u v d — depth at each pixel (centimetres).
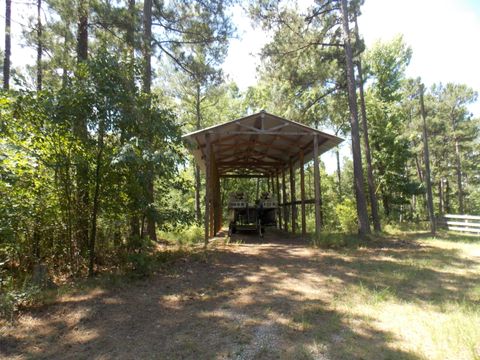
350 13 1391
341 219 1866
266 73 1511
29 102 559
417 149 2827
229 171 2081
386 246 1014
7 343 354
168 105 1823
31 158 537
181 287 561
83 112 576
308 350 331
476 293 510
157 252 842
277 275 640
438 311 435
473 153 3738
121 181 638
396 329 379
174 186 752
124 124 621
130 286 561
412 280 595
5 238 525
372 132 2294
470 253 884
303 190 1323
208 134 1073
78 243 666
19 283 521
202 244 1075
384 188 2359
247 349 336
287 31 1396
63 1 890
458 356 311
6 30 1161
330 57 1455
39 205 591
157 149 692
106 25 1005
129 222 721
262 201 1394
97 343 355
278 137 1278
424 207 3794
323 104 1844
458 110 3406
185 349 339
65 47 1011
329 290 538
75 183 639
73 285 565
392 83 2514
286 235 1377
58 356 329
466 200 4375
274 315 428
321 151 1342
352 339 354
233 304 473
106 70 601
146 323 408
